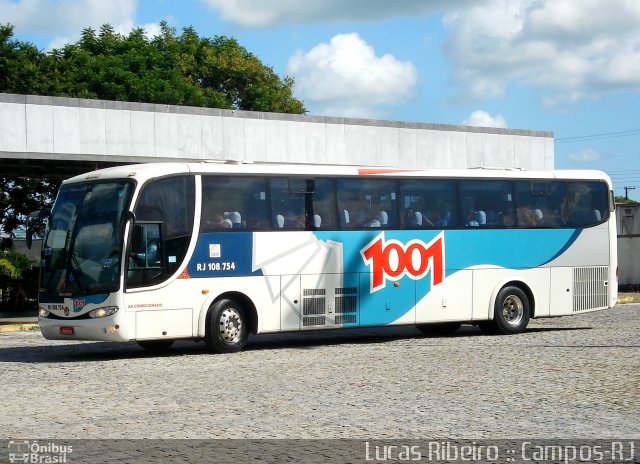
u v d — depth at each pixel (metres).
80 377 16.50
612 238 26.67
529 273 25.27
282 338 25.53
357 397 13.61
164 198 19.98
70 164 33.31
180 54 67.81
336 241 22.39
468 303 24.33
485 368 16.91
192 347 22.81
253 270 21.06
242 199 21.09
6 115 28.97
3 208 48.28
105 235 19.48
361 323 22.67
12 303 43.06
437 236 23.94
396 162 36.66
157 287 19.66
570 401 13.02
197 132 32.12
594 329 25.88
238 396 13.87
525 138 40.34
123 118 30.77
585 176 26.39
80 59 57.22
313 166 22.41
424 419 11.70
